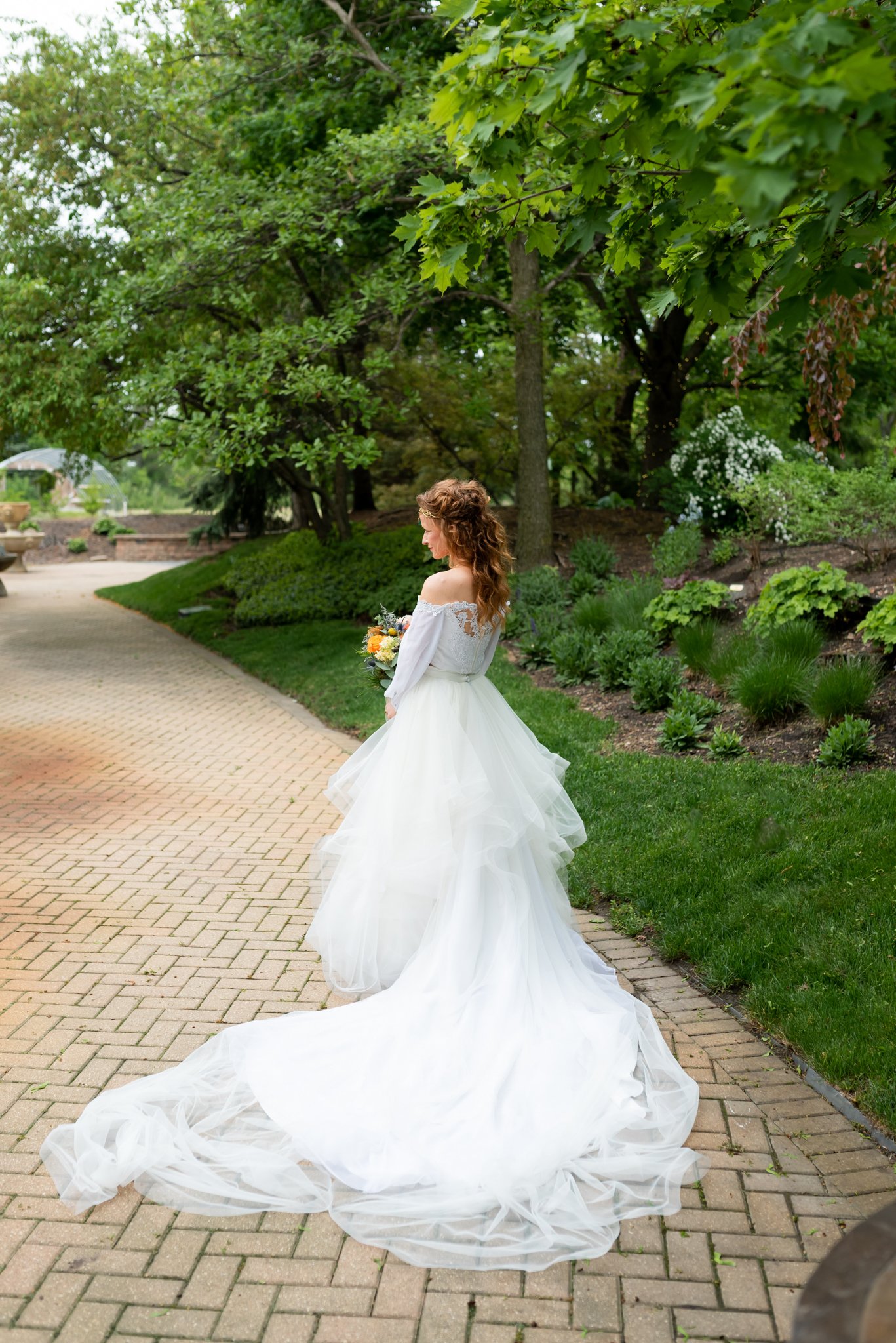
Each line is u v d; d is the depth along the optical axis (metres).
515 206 3.57
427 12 12.05
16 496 33.34
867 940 3.93
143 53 12.66
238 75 12.10
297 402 11.67
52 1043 3.56
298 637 12.52
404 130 10.45
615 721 7.34
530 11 2.95
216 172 11.79
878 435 22.00
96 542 30.12
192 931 4.55
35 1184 2.81
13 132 13.08
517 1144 2.86
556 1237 2.58
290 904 4.86
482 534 3.59
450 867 3.44
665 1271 2.48
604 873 4.92
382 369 11.78
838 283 2.76
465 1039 3.21
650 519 15.48
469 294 12.59
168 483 47.44
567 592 11.13
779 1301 2.38
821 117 1.87
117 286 12.01
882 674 6.64
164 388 11.53
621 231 3.71
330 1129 2.96
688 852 4.95
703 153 2.43
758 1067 3.37
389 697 3.62
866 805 5.04
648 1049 3.40
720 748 6.22
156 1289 2.42
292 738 8.38
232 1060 3.33
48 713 9.36
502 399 17.20
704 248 3.39
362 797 3.71
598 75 2.79
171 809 6.45
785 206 2.83
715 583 9.05
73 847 5.70
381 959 3.64
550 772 3.84
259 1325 2.31
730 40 2.42
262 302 14.07
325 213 11.41
